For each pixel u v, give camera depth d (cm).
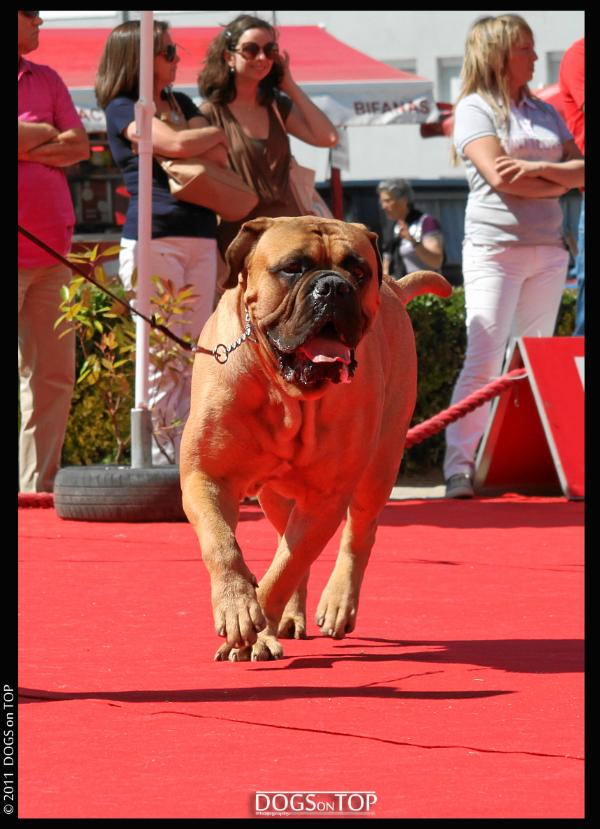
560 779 304
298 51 1572
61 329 920
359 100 1495
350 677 425
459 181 1844
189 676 425
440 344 1173
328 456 451
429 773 309
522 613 554
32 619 523
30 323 916
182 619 525
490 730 352
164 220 892
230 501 448
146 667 438
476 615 551
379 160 2652
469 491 1016
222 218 921
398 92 1498
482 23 1006
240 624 406
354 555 529
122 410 1087
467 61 1012
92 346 1061
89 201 1606
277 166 925
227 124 918
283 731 349
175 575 637
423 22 2600
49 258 896
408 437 987
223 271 945
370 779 303
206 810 279
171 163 877
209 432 444
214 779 303
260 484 470
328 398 442
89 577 629
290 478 459
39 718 363
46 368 924
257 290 435
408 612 559
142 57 827
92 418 1086
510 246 1001
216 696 393
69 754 325
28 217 880
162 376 890
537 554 728
